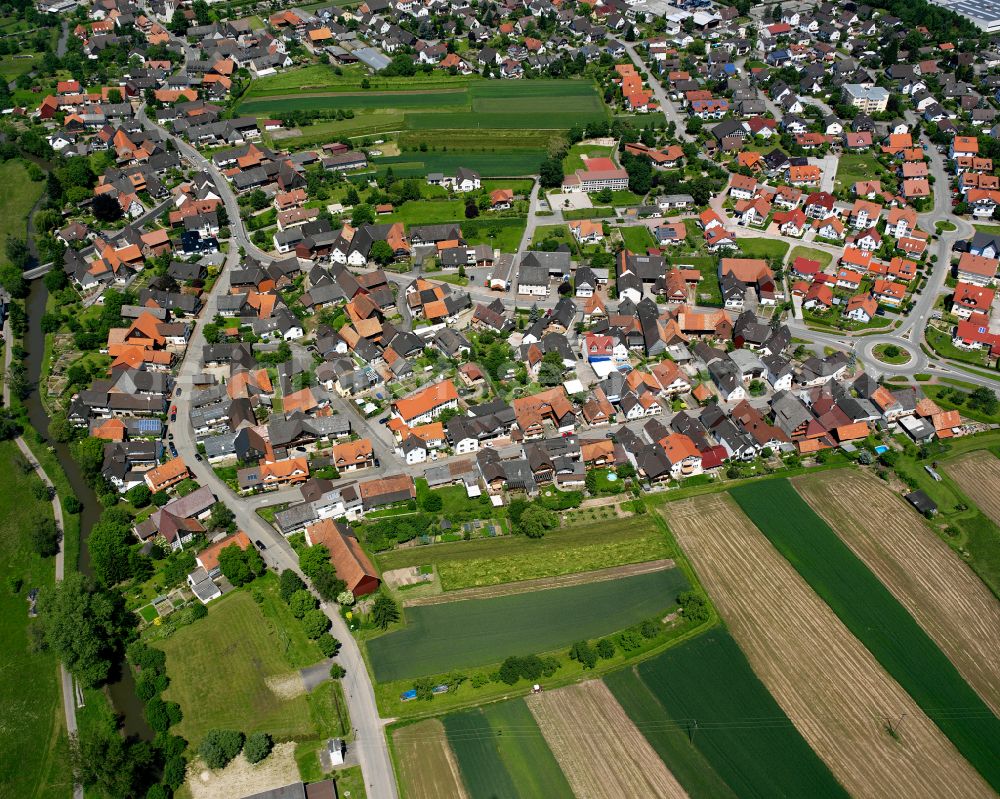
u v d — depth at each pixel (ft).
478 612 440.45
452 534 486.38
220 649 419.95
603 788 361.92
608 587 454.40
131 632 427.74
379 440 554.05
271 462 520.42
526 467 515.50
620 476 526.16
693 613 431.84
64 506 507.30
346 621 434.30
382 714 390.63
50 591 428.97
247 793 360.48
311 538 473.26
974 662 415.23
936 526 489.67
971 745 378.53
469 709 392.88
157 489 514.68
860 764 370.73
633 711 392.06
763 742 379.14
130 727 391.24
